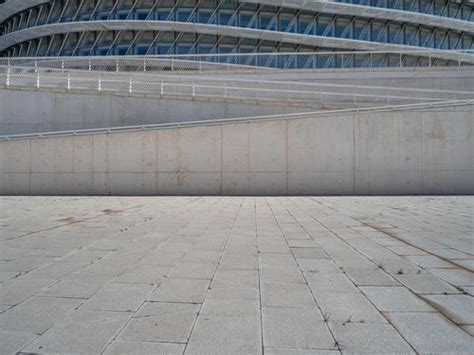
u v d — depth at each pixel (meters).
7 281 4.67
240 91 24.91
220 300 4.04
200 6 44.50
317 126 17.59
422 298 4.11
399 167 17.59
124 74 23.16
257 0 43.44
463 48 51.91
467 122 17.64
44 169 17.45
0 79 21.02
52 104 20.50
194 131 17.52
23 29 49.47
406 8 48.59
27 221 9.56
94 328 3.35
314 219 9.89
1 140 17.56
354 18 47.16
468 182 17.59
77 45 46.38
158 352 2.94
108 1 45.75
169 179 17.44
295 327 3.39
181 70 26.70
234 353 2.93
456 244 6.81
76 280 4.71
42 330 3.31
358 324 3.46
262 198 16.19
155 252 6.20
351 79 26.44
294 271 5.13
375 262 5.59
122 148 17.44
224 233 7.88
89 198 16.14
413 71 26.50
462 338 3.19
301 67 32.06
